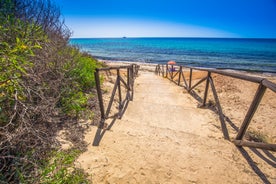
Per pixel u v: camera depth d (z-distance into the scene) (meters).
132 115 3.32
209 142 2.20
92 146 1.91
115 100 3.83
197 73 10.28
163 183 1.46
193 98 4.64
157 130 2.51
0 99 1.20
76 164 1.56
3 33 1.59
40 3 2.77
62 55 2.66
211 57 31.34
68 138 1.95
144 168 1.62
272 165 1.79
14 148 1.24
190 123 2.98
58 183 1.21
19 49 1.44
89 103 3.09
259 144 1.76
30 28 1.86
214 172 1.62
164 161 1.75
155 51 45.12
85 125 2.35
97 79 2.40
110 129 2.44
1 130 1.24
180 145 2.09
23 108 1.28
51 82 1.97
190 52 41.41
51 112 1.83
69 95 2.50
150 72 16.36
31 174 1.25
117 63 22.73
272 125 2.88
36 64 1.77
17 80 1.26
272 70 17.27
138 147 1.98
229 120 3.03
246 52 39.38
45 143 1.49
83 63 3.94
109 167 1.59
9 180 1.18
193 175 1.57
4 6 2.14
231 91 4.92
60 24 3.21
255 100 1.86
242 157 1.90
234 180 1.53
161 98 4.68
